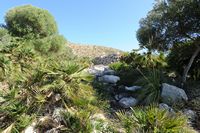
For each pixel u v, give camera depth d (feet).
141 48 18.07
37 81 9.98
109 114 10.86
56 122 9.01
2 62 12.60
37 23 25.32
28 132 8.52
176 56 17.40
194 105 12.29
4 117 8.82
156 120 8.21
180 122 8.43
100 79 15.19
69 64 10.75
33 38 24.20
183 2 14.16
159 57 19.11
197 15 14.44
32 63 13.91
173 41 15.92
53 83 9.93
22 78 10.00
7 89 10.89
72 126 8.71
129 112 11.27
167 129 8.00
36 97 9.39
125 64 19.60
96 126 8.80
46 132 8.69
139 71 15.89
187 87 14.87
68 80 10.37
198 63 17.15
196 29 14.92
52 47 25.26
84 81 12.56
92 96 10.46
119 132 8.91
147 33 16.35
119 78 15.52
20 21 25.00
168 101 12.53
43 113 9.40
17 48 14.82
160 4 15.42
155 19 15.60
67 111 9.30
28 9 25.30
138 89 13.74
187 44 16.75
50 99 9.73
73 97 9.78
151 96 12.50
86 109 9.50
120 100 12.63
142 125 8.20
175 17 14.70
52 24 26.58
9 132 8.27
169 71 18.12
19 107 8.94
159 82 13.89
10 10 25.80
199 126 10.75
